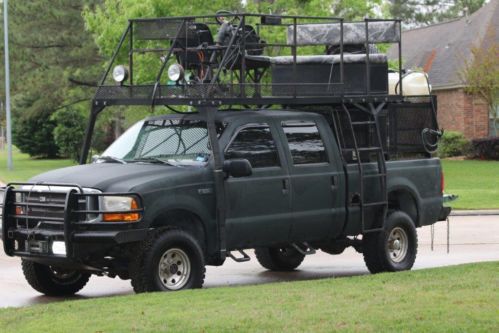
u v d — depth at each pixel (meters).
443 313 16.83
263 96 24.56
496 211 47.66
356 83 26.39
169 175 21.88
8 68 95.38
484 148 92.25
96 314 17.77
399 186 26.75
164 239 21.33
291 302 18.47
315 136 24.94
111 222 20.95
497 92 91.75
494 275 22.20
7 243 22.22
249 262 30.58
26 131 123.19
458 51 97.69
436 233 38.38
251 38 26.16
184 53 25.41
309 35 28.17
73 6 99.81
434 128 28.05
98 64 100.00
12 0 103.06
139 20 25.30
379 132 26.39
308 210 24.39
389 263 26.09
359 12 58.50
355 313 16.98
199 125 23.55
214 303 18.58
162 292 20.61
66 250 21.06
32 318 17.86
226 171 22.41
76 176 21.97
